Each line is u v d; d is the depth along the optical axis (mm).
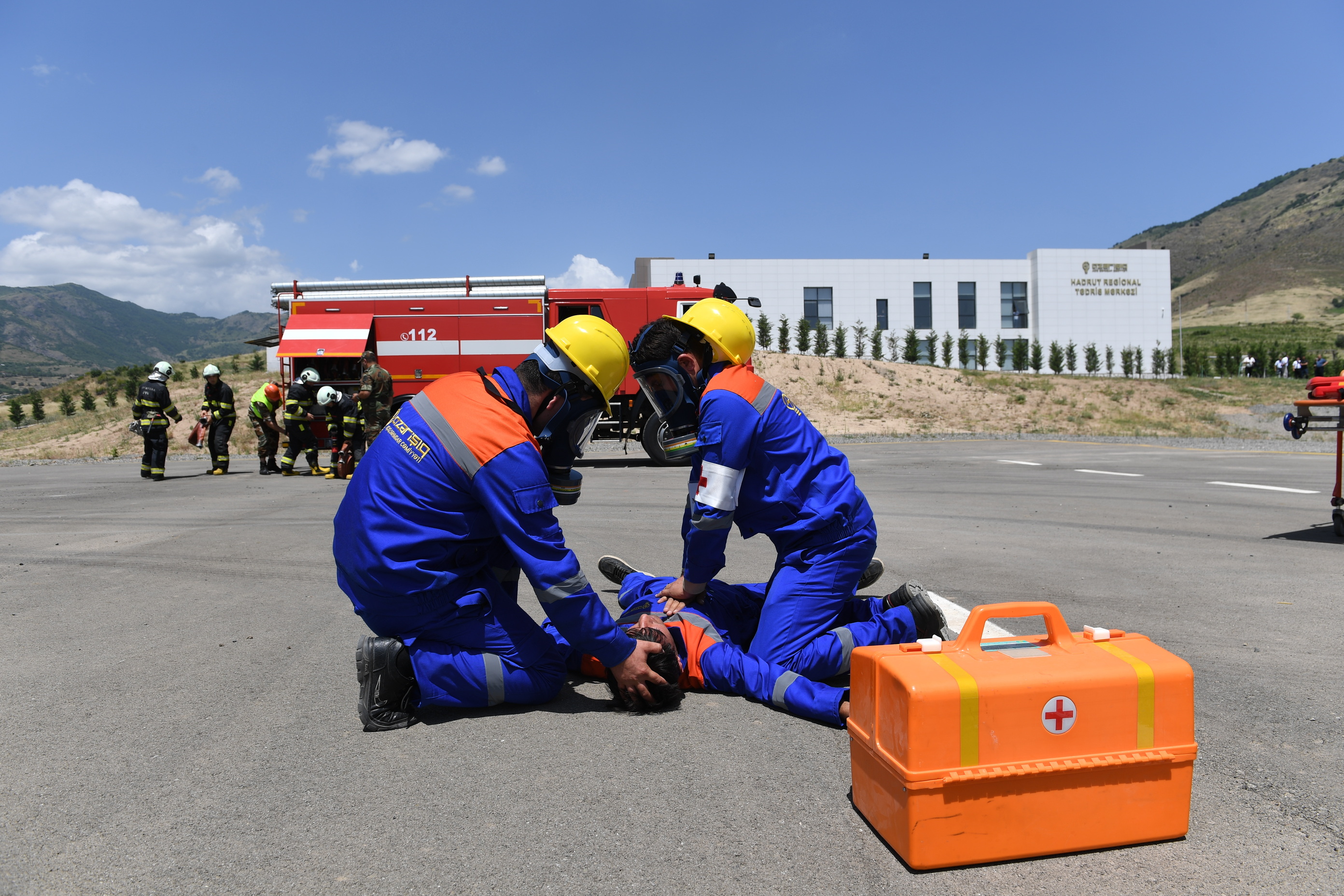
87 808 2125
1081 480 10977
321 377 14344
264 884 1757
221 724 2721
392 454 2648
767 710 2832
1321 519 7281
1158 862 1838
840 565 2975
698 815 2061
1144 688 1905
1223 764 2326
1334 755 2377
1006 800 1831
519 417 2650
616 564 4047
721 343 3016
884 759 1885
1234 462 13906
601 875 1781
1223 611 4055
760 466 3008
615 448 18312
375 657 2621
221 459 13273
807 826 2010
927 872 1802
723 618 3324
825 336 43219
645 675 2727
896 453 15938
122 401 31750
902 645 2047
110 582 4996
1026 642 2111
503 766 2369
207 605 4398
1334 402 6074
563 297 14992
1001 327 47750
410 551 2611
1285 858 1832
